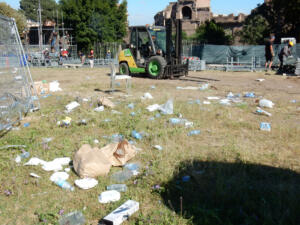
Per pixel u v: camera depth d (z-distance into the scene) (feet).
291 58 57.93
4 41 21.16
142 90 36.65
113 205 11.18
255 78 51.70
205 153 16.12
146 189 12.35
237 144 17.46
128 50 50.19
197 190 12.34
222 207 11.07
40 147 16.97
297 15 89.71
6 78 20.99
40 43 91.61
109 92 35.22
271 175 13.66
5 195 11.96
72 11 104.68
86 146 14.83
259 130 20.27
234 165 14.49
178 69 48.75
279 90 37.63
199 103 28.40
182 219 10.29
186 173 13.74
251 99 31.22
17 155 15.81
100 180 13.15
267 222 10.05
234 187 12.36
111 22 109.70
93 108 26.35
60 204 11.30
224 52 78.79
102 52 97.50
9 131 20.01
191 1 146.72
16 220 10.38
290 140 18.37
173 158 15.33
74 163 14.21
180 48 48.49
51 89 36.70
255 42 102.94
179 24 47.32
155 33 48.37
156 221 10.19
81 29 106.01
